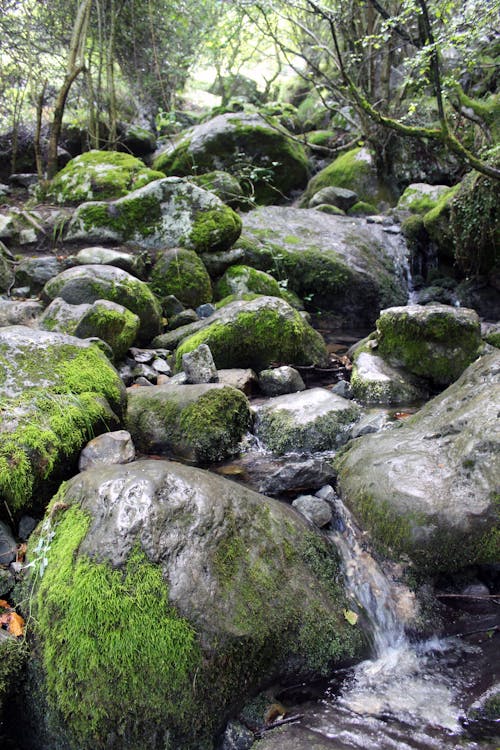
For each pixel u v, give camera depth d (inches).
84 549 76.3
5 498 90.9
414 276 274.7
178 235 220.5
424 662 82.9
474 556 92.5
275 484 108.7
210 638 70.3
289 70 584.7
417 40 242.1
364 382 157.5
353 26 319.9
